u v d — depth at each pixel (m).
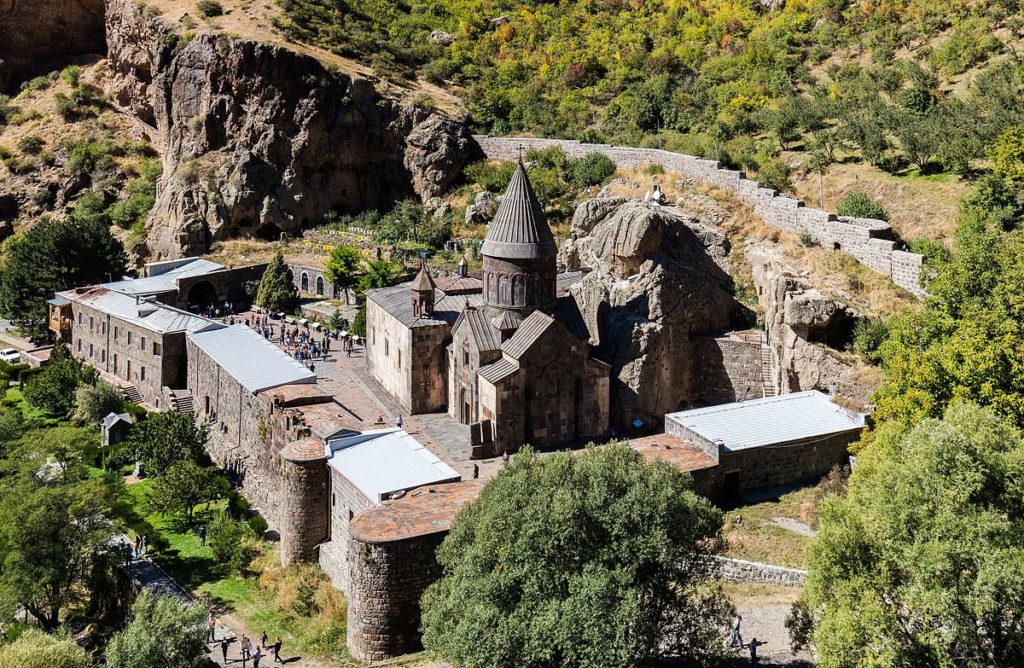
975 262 54.72
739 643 44.50
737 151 98.81
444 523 52.25
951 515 35.97
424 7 165.88
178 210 121.25
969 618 34.62
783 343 69.44
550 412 68.12
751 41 131.25
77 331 105.62
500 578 40.28
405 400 75.69
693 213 86.06
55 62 167.38
